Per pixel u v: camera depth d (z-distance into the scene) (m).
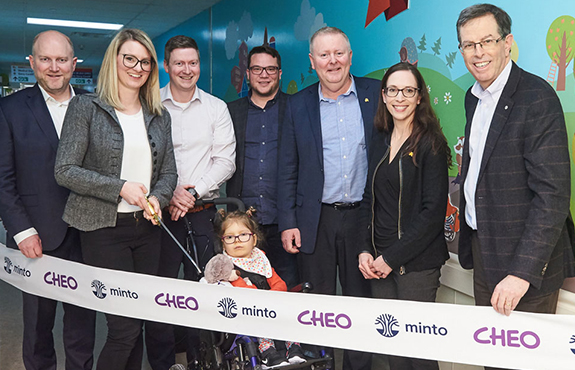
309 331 2.29
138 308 2.54
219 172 3.23
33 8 7.57
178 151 3.24
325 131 2.87
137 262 2.69
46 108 2.75
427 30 2.98
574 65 2.19
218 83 6.90
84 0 6.96
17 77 13.00
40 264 2.79
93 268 2.58
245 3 5.80
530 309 2.03
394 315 2.16
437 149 2.34
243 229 2.58
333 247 2.89
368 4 3.53
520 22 2.45
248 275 2.57
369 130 2.79
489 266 2.09
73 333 2.92
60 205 2.74
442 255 2.45
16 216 2.66
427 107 2.38
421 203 2.39
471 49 2.06
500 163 2.03
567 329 1.89
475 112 2.22
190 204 2.92
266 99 3.40
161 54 9.83
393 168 2.42
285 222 2.98
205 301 2.44
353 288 2.88
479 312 2.02
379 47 3.45
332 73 2.76
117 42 2.44
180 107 3.24
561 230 1.90
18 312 4.46
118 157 2.49
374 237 2.56
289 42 4.75
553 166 1.88
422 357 2.13
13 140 2.69
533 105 1.95
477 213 2.12
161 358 3.19
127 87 2.51
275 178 3.34
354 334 2.23
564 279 2.14
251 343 2.27
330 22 4.04
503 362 2.00
